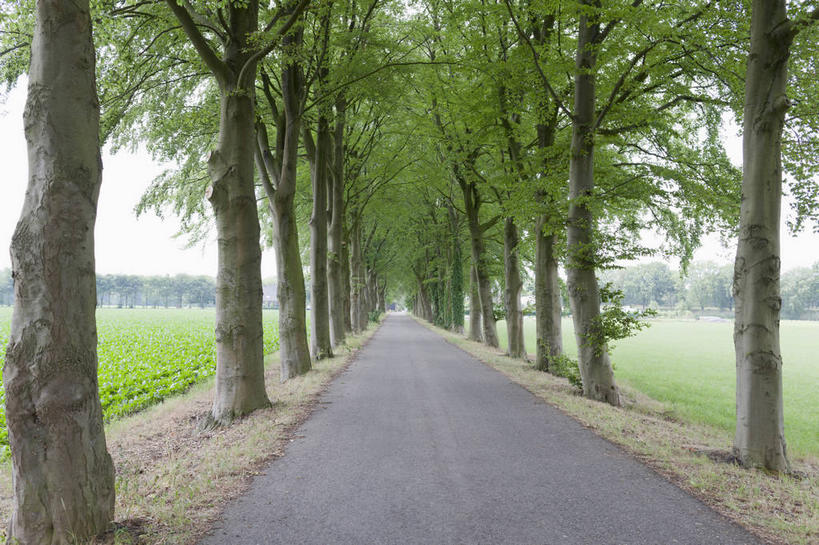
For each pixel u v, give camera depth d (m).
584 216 10.34
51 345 3.44
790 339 44.53
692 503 4.29
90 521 3.54
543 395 9.78
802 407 14.08
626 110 10.39
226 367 8.22
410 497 4.43
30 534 3.36
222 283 8.30
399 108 17.72
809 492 4.72
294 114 12.07
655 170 11.91
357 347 20.98
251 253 8.40
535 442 6.33
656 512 4.08
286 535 3.65
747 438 5.86
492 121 14.10
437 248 37.56
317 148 16.08
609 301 10.20
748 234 6.11
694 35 8.51
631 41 10.06
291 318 12.76
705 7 8.16
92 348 3.68
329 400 9.26
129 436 7.21
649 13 8.38
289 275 12.69
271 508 4.17
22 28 7.44
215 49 10.15
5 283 128.62
